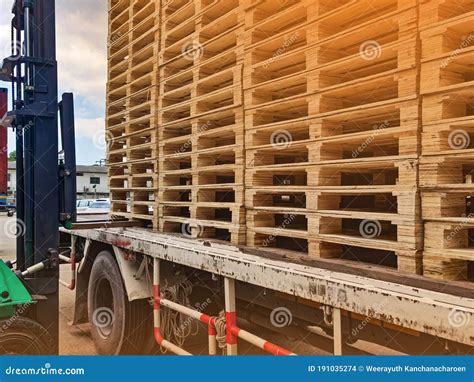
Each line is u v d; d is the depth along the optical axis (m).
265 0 2.95
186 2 4.04
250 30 3.06
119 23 5.45
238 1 3.36
